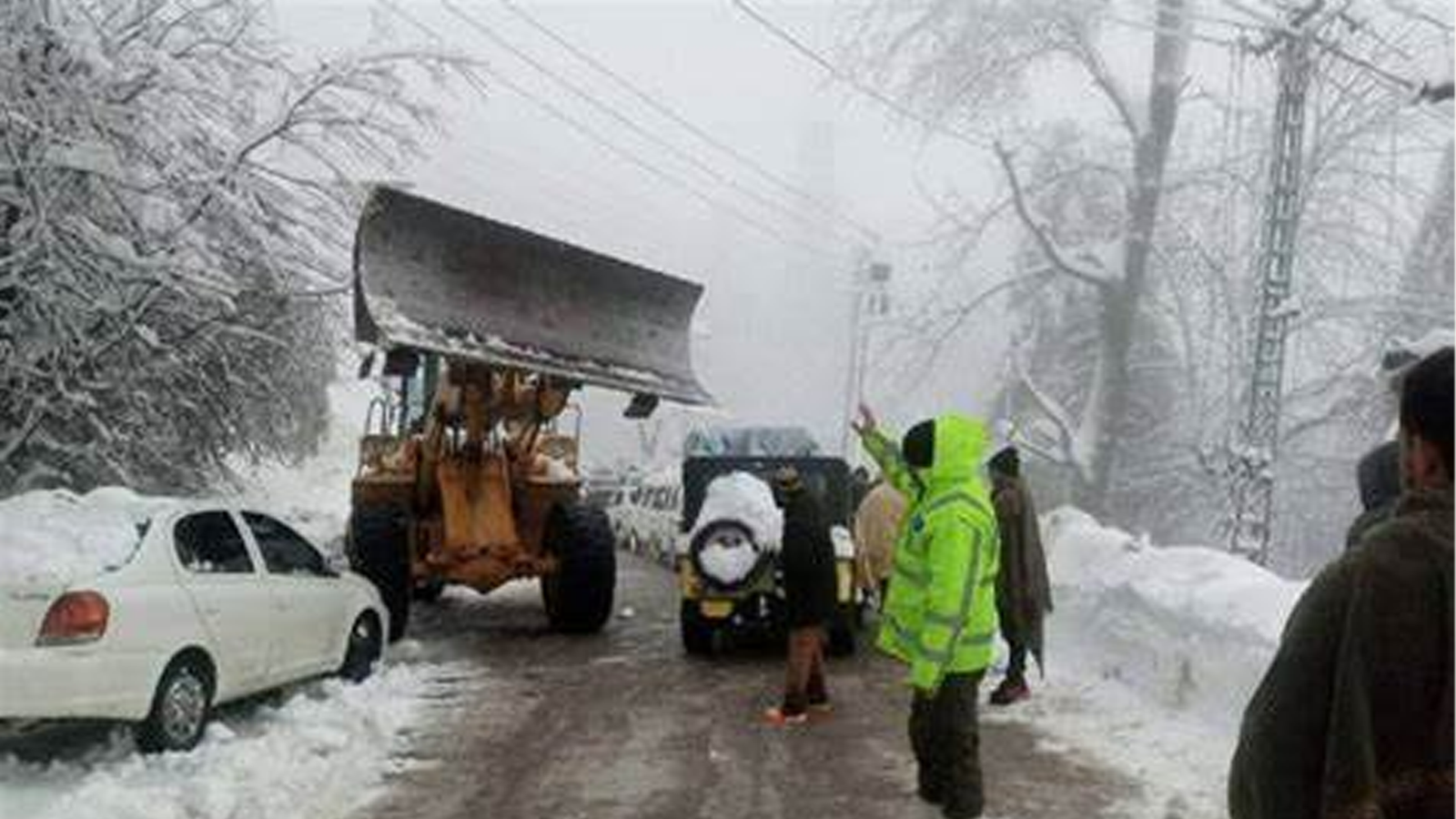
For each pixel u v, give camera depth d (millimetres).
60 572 8227
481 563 14906
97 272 12891
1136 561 12906
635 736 10172
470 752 9633
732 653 14070
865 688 12133
